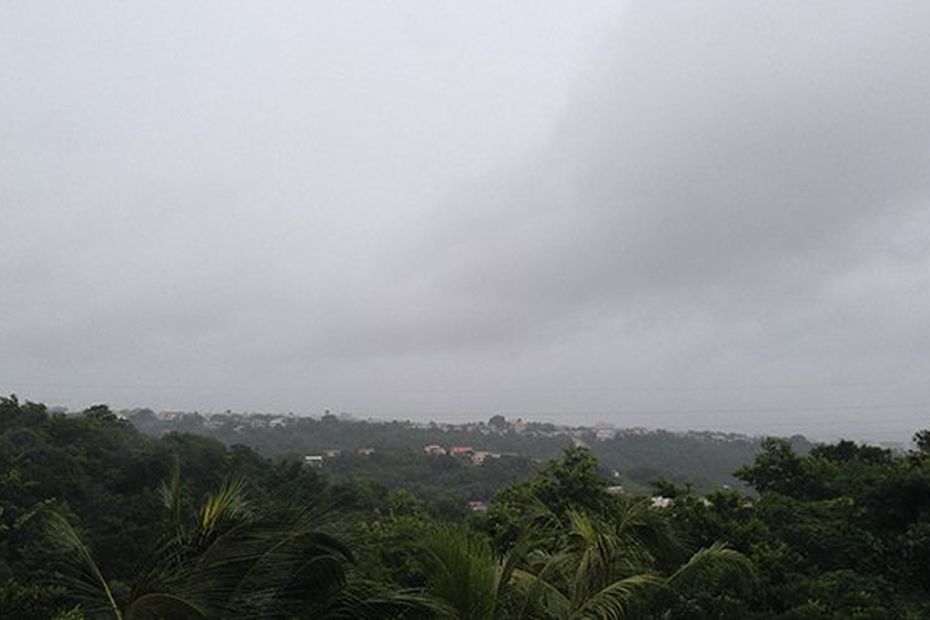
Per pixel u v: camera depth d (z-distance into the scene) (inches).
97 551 860.6
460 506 1085.1
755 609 512.1
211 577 253.1
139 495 1200.8
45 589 593.9
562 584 356.5
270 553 259.8
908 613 500.4
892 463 707.4
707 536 586.2
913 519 614.9
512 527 608.7
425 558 307.7
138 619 249.0
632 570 366.9
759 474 767.1
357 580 282.7
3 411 1523.1
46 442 1417.3
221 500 274.8
